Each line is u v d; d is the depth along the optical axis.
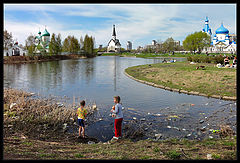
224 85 17.20
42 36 106.56
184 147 6.00
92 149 6.05
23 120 9.69
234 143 5.97
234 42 97.00
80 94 16.95
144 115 10.90
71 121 10.10
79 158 4.85
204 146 6.04
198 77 21.36
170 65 36.00
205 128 8.67
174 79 22.06
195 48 92.19
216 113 10.88
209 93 15.48
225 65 27.38
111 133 8.55
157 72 28.27
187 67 30.52
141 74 28.20
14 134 7.46
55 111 10.77
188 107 12.34
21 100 12.51
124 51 162.25
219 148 5.68
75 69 39.72
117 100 7.88
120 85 21.20
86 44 111.25
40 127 8.98
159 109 12.11
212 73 22.53
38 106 11.92
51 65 50.69
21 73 33.00
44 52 78.50
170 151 5.36
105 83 22.62
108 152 5.56
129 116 10.75
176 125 9.23
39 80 25.27
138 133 8.23
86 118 10.55
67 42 102.56
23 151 5.27
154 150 5.69
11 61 62.19
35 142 6.66
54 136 8.05
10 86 20.84
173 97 15.29
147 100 14.48
